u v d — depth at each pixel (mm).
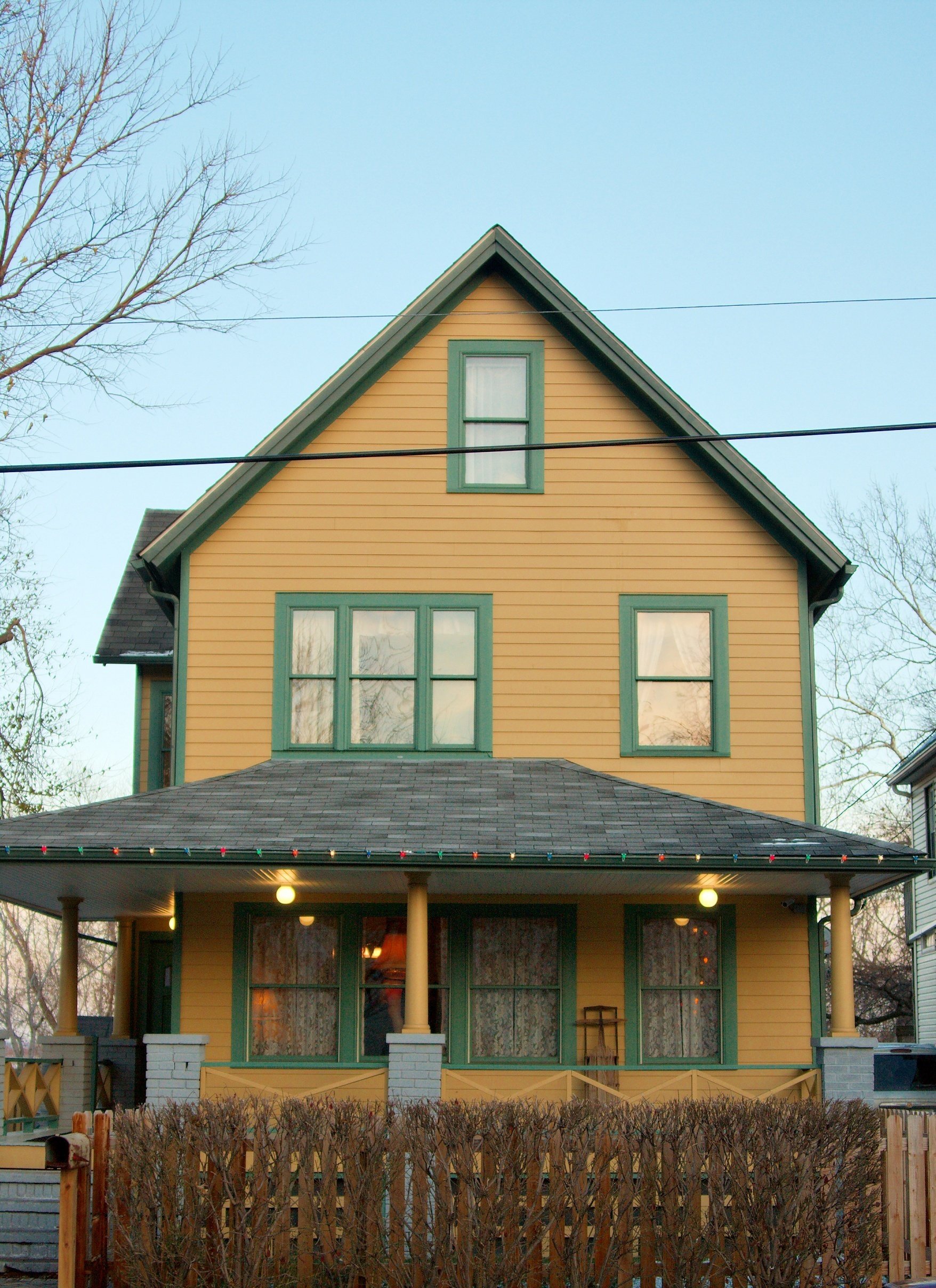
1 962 53906
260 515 17125
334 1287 9852
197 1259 9781
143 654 19859
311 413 17031
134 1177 9984
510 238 17344
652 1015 16047
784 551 17078
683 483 17203
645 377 17031
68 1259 9727
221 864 13938
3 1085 14430
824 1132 10289
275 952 16203
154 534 22406
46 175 22000
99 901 18375
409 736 16719
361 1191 9828
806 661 16812
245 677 16781
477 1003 16047
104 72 21828
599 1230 9945
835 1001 14719
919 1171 11359
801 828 14906
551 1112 10203
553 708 16766
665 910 16281
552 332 17516
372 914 16281
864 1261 10359
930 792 33219
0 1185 13719
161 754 20141
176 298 22016
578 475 17219
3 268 21859
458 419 17297
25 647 26891
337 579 16984
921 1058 28047
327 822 14727
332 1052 15938
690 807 15445
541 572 17031
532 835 14414
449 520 17109
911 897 35281
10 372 21734
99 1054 19625
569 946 16141
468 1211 9758
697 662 16891
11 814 26094
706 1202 11633
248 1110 11914
